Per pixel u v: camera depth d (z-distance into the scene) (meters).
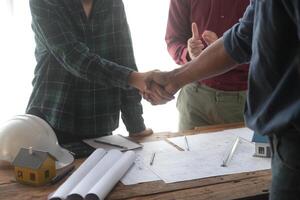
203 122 2.03
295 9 0.75
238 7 1.86
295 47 0.80
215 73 1.33
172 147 1.48
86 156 1.43
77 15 1.47
